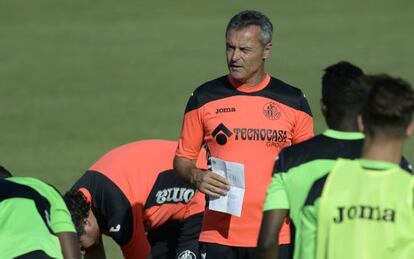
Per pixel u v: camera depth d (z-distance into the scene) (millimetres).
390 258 16938
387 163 17234
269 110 24922
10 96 73438
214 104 25016
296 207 18578
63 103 70500
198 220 27547
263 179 24703
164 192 27219
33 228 18234
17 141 58094
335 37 99125
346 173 17516
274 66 83562
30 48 96188
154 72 82938
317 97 69125
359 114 17953
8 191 18859
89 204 23812
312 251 17812
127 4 121938
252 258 24859
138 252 27172
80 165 51125
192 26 107688
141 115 65500
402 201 16953
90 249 26812
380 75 17641
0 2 122125
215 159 24516
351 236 17062
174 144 28047
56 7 119688
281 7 119000
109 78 80562
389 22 107250
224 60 87750
